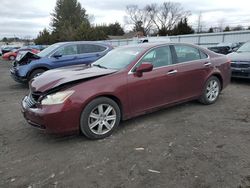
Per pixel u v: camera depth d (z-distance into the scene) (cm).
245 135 414
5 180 308
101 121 412
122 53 500
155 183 292
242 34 2495
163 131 439
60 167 332
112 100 420
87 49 945
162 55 491
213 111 541
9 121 519
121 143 397
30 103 400
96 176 310
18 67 865
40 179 308
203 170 313
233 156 345
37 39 6831
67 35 6028
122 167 328
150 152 364
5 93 817
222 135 416
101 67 477
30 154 370
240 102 609
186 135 420
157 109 488
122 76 429
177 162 335
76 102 380
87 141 407
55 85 381
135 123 479
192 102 612
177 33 5856
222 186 282
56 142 406
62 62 894
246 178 295
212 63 574
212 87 587
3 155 370
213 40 2788
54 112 367
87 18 7775
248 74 791
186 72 517
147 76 455
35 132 452
